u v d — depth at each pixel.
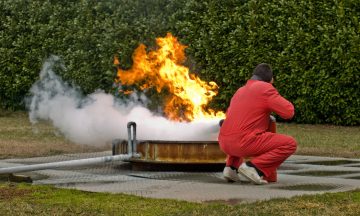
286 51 16.53
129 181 8.12
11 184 7.88
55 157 10.92
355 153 11.87
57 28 19.86
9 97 20.80
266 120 7.98
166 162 8.88
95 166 9.75
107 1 19.16
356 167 9.77
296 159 10.95
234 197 6.92
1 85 20.72
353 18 15.88
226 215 5.93
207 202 6.63
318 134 15.04
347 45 15.88
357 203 6.50
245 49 17.00
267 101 7.90
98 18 19.25
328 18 16.11
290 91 16.70
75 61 19.23
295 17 16.47
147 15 18.53
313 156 11.45
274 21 16.72
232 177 8.01
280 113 7.91
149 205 6.50
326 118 16.72
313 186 7.72
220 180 8.23
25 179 8.09
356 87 16.12
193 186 7.72
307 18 16.38
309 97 16.58
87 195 7.12
